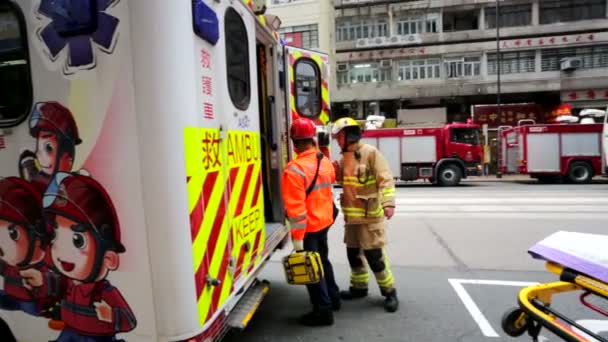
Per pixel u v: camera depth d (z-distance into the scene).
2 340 2.09
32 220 1.90
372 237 3.63
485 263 5.22
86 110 1.72
